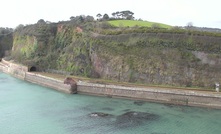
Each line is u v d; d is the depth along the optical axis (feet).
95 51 291.58
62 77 291.79
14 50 474.49
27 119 176.45
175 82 239.30
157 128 160.25
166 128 160.45
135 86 234.79
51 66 343.87
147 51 259.39
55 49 368.48
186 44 247.29
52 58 351.87
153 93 220.64
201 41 244.42
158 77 247.09
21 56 417.28
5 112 191.42
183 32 256.32
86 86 248.73
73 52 322.75
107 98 232.94
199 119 176.76
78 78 279.49
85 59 301.43
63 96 240.12
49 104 212.43
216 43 240.32
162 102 217.15
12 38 560.20
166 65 246.68
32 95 244.63
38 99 229.04
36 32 405.39
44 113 188.75
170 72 243.19
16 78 348.38
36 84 304.09
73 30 357.41
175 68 242.58
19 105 209.77
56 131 155.74
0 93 252.83
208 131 156.87
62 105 209.26
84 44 312.09
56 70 331.36
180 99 211.61
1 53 541.75
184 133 153.69
